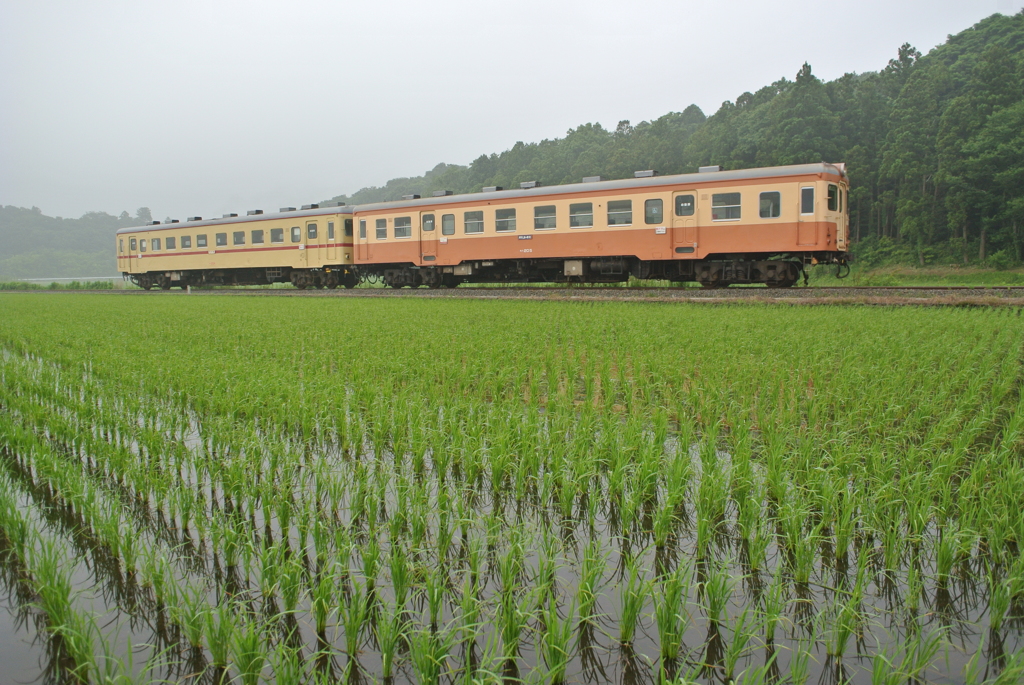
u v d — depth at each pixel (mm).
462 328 14625
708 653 3713
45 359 12289
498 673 3570
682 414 7273
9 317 20281
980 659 3615
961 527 4555
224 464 5996
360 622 3678
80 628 3592
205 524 5184
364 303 22891
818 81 72250
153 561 4297
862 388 8156
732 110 95938
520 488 5691
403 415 7156
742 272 20750
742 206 19469
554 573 4555
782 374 9055
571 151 113375
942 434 6164
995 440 6656
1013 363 9250
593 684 3475
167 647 3725
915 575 4055
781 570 4500
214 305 24141
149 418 7773
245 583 4438
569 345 12484
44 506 5695
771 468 5516
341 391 8359
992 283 33281
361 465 5852
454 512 5219
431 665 3307
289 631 3949
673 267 21953
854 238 61938
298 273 31750
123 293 36969
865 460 5914
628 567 4539
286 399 8234
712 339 11570
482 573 4562
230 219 32781
